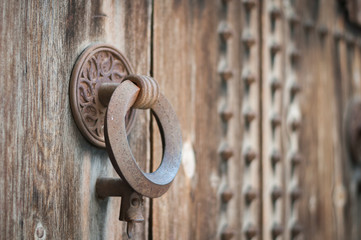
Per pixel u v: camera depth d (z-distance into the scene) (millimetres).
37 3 917
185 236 1266
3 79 855
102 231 1034
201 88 1337
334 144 1871
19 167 876
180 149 986
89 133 987
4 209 851
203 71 1346
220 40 1410
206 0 1368
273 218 1561
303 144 1709
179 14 1274
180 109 1271
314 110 1772
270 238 1546
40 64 917
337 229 1866
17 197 872
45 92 924
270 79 1575
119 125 875
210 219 1348
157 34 1204
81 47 999
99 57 1015
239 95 1458
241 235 1445
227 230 1381
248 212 1476
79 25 998
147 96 924
